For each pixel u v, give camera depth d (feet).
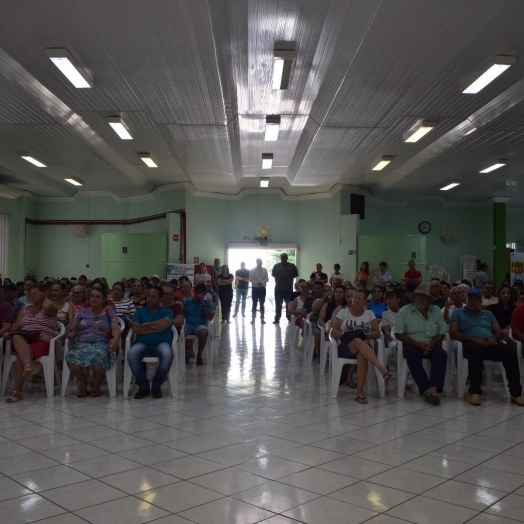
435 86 24.88
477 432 15.79
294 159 42.65
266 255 60.03
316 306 28.43
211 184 51.37
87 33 20.03
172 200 52.11
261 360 28.89
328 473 12.26
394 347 22.47
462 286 24.98
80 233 55.52
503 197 55.06
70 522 9.68
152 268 50.11
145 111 29.09
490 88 24.99
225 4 18.29
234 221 57.11
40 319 20.26
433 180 47.29
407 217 57.31
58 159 40.73
